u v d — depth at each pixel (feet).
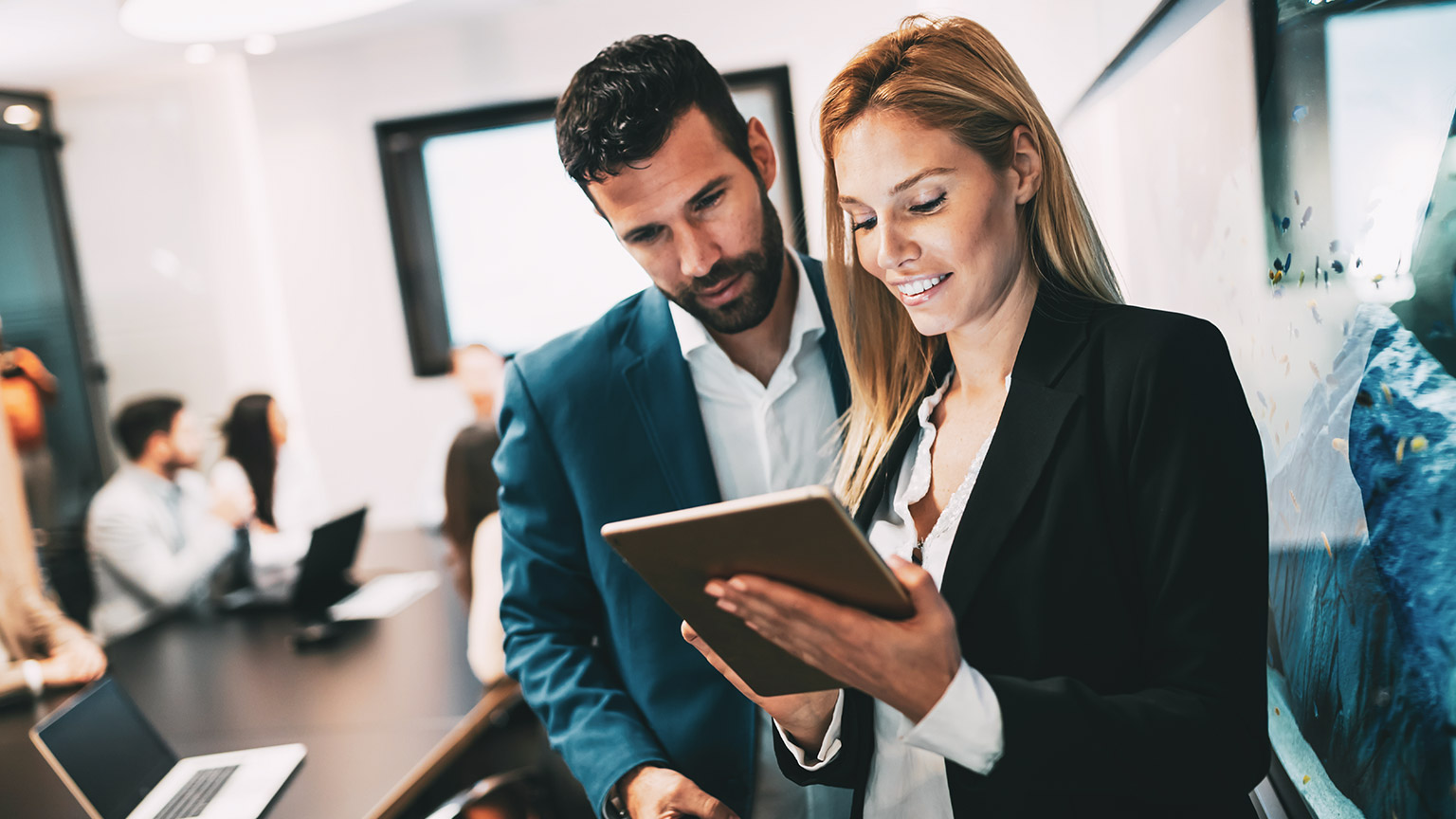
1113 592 2.42
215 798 5.70
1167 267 3.63
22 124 15.37
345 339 15.30
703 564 2.13
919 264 2.54
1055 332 2.59
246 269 15.85
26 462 13.75
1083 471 2.43
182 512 11.20
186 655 8.52
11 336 15.19
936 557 2.77
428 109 14.67
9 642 8.04
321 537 9.37
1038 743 2.09
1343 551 2.26
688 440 3.89
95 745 5.66
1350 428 2.17
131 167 15.85
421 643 8.17
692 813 3.34
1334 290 2.19
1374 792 2.19
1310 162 2.26
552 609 4.16
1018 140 2.54
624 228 3.57
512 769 7.65
